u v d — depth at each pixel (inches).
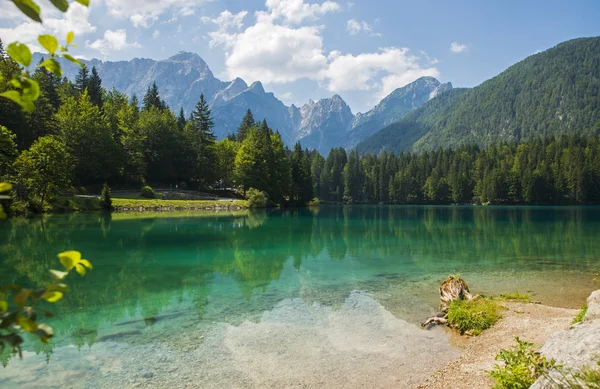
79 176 2500.0
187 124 3604.8
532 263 888.9
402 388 317.4
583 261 914.7
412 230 1647.4
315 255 986.1
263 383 322.7
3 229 1291.8
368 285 672.4
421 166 5762.8
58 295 67.9
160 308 527.8
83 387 311.6
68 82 3472.0
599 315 331.3
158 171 3142.2
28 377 327.3
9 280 649.6
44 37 60.7
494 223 2033.7
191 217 1994.3
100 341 409.1
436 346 406.3
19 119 2160.4
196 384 318.3
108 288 631.8
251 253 999.0
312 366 354.6
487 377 326.0
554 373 210.1
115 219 1726.1
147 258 894.4
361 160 6535.4
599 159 4776.1
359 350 392.8
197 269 791.7
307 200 3976.4
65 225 1433.3
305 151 6318.9
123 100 3690.9
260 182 3053.6
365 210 3567.9
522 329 439.8
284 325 464.1
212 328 451.5
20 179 1691.7
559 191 4658.0
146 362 358.6
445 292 565.9
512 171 4857.3
